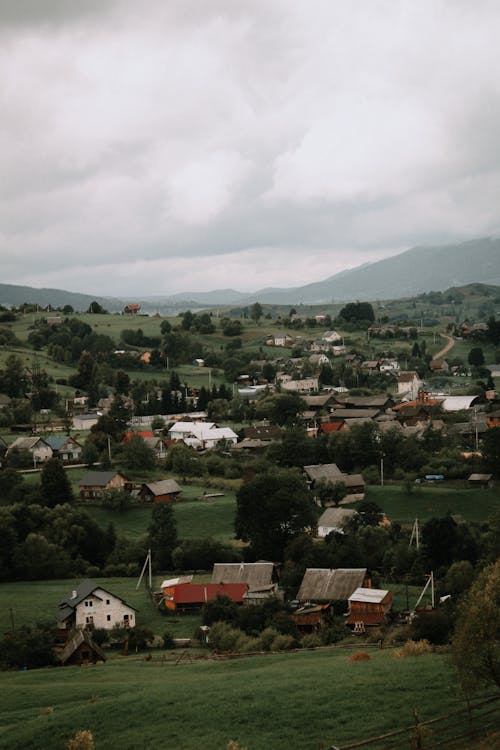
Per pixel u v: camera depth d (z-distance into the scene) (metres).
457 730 40.84
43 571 119.19
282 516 121.31
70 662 79.44
